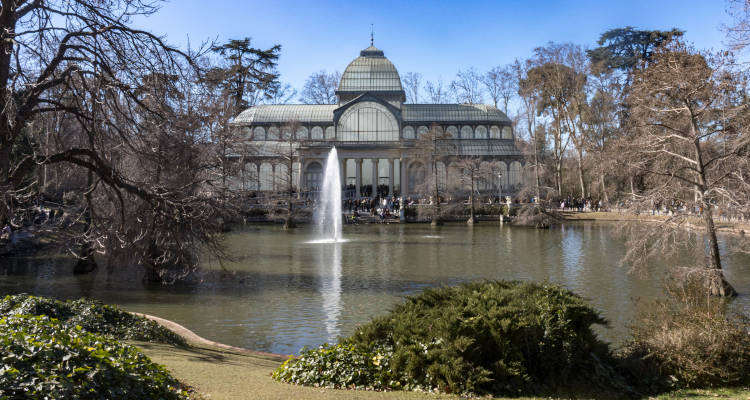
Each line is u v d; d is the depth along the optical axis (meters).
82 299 13.80
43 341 6.07
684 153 25.59
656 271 28.62
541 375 9.91
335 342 15.80
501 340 9.59
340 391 8.84
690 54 23.09
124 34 14.34
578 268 29.78
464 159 71.19
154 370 7.06
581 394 9.64
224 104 21.09
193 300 21.61
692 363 10.48
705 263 22.75
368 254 36.41
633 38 76.38
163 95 14.76
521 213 60.44
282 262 32.53
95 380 5.79
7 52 12.91
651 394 10.05
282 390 8.53
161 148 15.85
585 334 10.71
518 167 85.94
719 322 11.23
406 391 9.16
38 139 15.15
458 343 9.34
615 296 22.02
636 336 11.97
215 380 9.05
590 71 66.69
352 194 86.25
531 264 31.44
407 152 84.19
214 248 19.16
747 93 22.25
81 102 14.59
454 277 27.05
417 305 10.95
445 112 90.75
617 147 26.06
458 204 68.12
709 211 22.11
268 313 19.42
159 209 16.19
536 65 67.69
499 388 9.34
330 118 88.44
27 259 32.62
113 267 28.33
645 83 23.98
